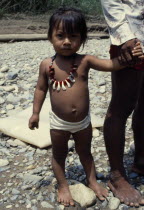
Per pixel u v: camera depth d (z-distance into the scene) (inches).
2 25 336.8
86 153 110.4
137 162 122.6
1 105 181.5
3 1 368.8
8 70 220.8
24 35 308.5
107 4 95.3
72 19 97.0
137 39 90.9
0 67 228.1
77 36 98.7
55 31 98.5
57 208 108.7
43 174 126.2
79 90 101.6
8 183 122.0
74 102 101.5
